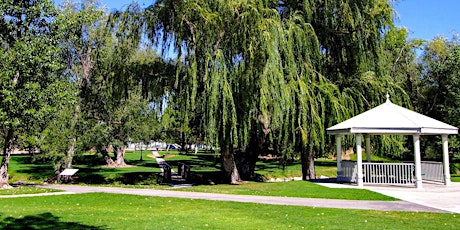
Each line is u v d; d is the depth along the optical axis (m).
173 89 23.22
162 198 16.73
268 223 11.33
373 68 24.19
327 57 24.69
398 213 12.79
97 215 12.73
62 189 20.31
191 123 23.23
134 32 22.88
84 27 28.94
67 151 27.88
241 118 21.27
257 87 20.20
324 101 22.44
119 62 24.59
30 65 19.14
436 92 35.94
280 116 20.02
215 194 18.03
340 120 22.12
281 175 32.84
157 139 40.12
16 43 19.02
